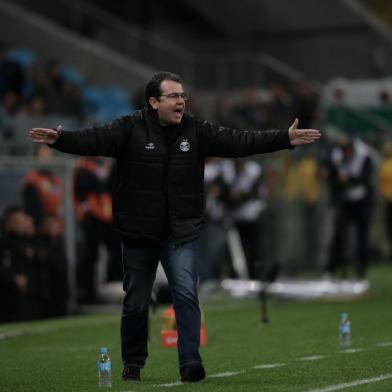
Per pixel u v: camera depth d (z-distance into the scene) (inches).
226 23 3437.5
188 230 992.2
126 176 991.0
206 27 3467.0
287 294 2112.5
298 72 3353.8
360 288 2145.7
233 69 3294.8
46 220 1866.4
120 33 3329.2
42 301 1847.9
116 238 2037.4
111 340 1459.2
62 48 3159.5
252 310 1847.9
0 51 2618.1
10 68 2586.1
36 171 1861.5
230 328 1565.0
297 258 2345.0
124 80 3228.3
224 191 2148.1
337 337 1418.6
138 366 1037.8
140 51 3339.1
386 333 1453.0
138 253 1003.3
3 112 2522.1
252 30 3412.9
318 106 2874.0
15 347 1400.1
